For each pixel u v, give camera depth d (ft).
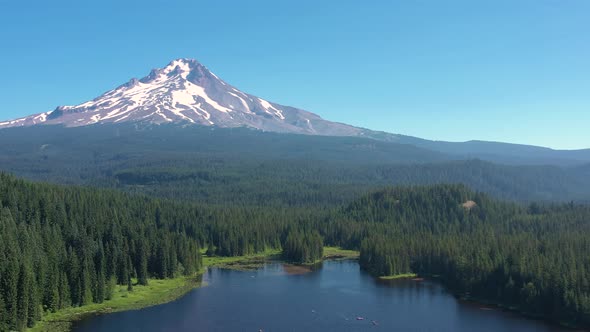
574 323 601.62
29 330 557.33
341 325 601.62
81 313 623.36
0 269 549.13
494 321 618.85
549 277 641.81
